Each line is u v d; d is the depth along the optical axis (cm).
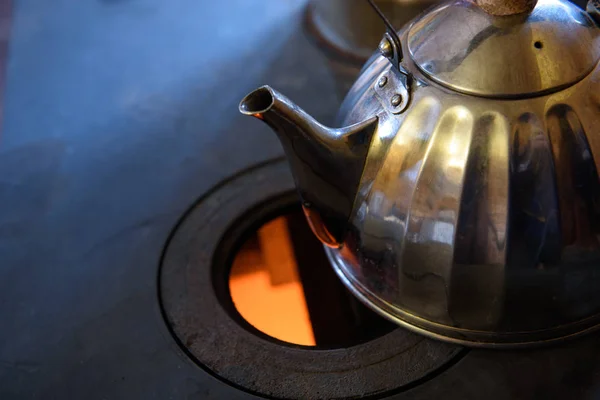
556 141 52
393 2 80
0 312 63
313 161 55
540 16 52
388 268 56
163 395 58
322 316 65
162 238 67
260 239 69
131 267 65
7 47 87
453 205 53
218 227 67
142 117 77
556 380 56
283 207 69
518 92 51
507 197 52
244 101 54
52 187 71
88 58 83
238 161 71
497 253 53
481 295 54
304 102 76
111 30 87
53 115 78
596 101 52
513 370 57
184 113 77
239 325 61
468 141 52
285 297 66
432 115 53
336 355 59
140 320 62
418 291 56
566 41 52
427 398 56
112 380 59
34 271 66
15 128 77
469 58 52
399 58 53
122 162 73
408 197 54
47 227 68
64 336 62
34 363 60
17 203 70
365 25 80
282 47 82
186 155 73
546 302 54
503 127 52
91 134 76
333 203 57
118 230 68
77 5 91
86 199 70
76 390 59
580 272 54
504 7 52
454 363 58
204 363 59
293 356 59
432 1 79
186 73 81
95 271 65
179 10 89
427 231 54
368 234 56
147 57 83
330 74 78
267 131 74
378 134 55
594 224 53
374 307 59
